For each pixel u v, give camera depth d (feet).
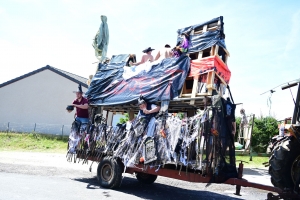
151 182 26.02
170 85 21.20
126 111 28.68
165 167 19.93
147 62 23.97
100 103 26.11
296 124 15.24
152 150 19.70
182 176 18.40
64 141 56.90
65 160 37.81
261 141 54.03
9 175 24.47
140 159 20.66
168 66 21.99
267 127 54.13
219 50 22.21
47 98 72.38
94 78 27.76
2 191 18.45
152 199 19.94
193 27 22.94
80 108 26.27
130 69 24.90
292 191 14.99
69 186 21.81
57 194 18.84
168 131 19.20
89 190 20.95
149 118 21.22
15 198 16.99
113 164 21.99
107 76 26.63
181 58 21.57
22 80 74.28
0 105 73.67
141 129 20.86
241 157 51.49
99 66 28.25
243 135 39.01
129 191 21.99
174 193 22.76
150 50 26.14
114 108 27.53
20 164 31.14
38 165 31.58
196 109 24.76
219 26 21.15
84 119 26.27
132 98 23.34
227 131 17.95
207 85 19.75
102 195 19.65
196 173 17.78
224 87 21.94
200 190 24.98
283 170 15.21
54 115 71.46
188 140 17.92
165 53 24.45
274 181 15.97
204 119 17.37
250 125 36.94
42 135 60.34
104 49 33.04
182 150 18.26
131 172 21.71
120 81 25.20
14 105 73.51
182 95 21.03
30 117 72.43
